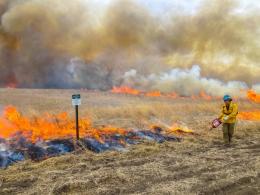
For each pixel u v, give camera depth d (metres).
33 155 8.91
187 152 9.49
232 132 11.06
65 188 6.48
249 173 7.14
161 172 7.39
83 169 7.80
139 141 10.87
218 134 12.47
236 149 9.91
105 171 7.48
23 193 6.32
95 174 7.24
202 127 13.97
